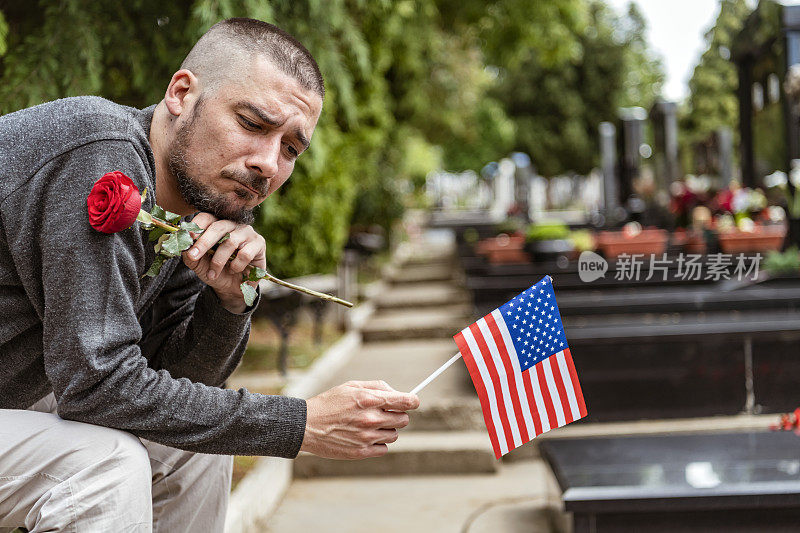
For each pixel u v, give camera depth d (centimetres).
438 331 894
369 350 846
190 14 351
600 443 383
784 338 513
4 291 182
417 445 497
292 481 488
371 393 188
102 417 175
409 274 1317
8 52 341
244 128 188
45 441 179
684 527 316
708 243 833
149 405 175
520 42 1293
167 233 186
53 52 334
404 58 1114
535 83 3594
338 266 891
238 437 180
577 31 1341
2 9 355
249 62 186
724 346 516
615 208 1778
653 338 518
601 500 312
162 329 230
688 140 1331
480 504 438
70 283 170
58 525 174
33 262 175
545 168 3669
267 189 195
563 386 217
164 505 230
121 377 173
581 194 4509
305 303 717
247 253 198
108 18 353
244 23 191
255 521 396
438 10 1250
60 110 180
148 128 199
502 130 3081
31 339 188
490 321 214
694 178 1314
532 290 218
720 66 1209
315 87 193
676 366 520
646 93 3541
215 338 218
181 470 230
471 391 582
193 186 192
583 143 3581
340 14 409
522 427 213
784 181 877
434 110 1591
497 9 1246
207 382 226
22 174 174
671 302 575
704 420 518
